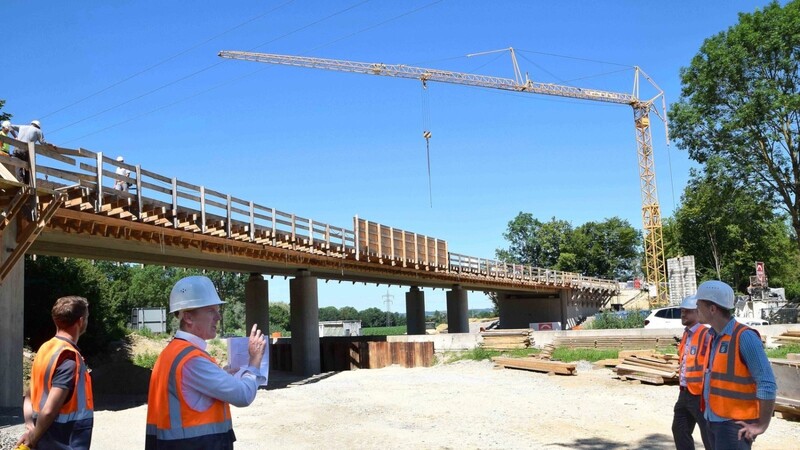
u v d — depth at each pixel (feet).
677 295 170.40
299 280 108.06
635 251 343.46
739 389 17.58
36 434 15.29
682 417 24.90
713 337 18.61
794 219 130.62
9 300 48.03
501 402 54.19
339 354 117.19
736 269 238.27
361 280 137.39
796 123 127.65
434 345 112.06
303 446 38.42
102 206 54.60
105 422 49.67
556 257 349.20
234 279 303.48
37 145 47.16
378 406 55.47
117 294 131.13
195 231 68.18
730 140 129.70
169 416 12.80
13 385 48.03
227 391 12.88
